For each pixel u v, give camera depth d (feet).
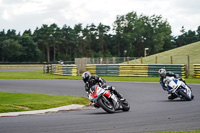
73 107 56.59
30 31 647.56
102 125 34.73
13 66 306.35
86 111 51.44
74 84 109.40
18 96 73.51
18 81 126.11
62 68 168.14
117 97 48.37
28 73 195.11
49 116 44.42
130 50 504.84
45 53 596.29
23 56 533.14
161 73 60.03
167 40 568.00
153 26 515.50
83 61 180.96
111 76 146.82
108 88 46.98
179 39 646.33
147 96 73.00
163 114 42.45
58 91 87.40
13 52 505.25
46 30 535.19
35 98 69.46
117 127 33.27
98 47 582.76
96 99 45.96
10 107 54.39
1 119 42.32
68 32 586.86
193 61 167.02
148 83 107.45
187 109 46.93
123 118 39.81
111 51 578.25
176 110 46.34
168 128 32.01
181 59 177.06
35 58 540.93
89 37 586.45
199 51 184.24
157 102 60.64
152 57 201.05
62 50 600.80
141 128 32.37
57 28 552.41
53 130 32.30
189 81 111.96
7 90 90.58
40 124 36.27
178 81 59.31
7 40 506.07
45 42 532.32
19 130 32.68
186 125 33.42
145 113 44.42
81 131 31.55
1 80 132.36
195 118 37.96
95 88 46.34
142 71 139.33
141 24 497.87
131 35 492.95
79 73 167.32
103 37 585.22
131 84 104.99
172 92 59.36
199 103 54.70
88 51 585.22
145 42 510.58
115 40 520.42
